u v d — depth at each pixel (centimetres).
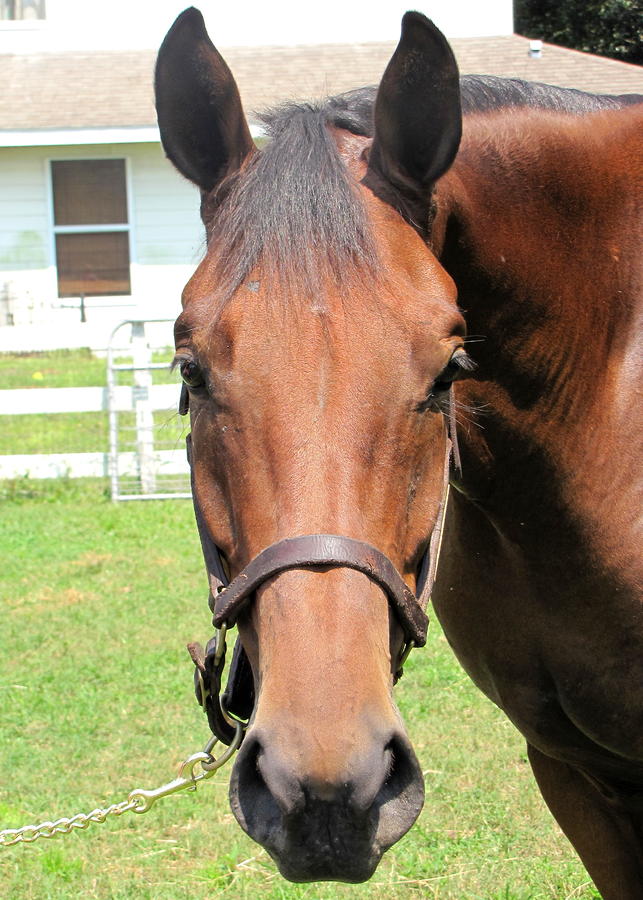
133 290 1678
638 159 263
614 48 2225
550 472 245
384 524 179
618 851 277
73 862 377
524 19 2250
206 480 191
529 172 243
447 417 201
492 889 356
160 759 453
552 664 255
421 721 485
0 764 448
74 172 1652
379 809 171
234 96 212
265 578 174
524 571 253
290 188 189
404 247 195
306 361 179
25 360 1445
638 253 257
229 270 188
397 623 186
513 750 455
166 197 1659
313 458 175
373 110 214
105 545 770
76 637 594
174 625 610
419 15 198
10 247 1662
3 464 923
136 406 890
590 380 248
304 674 165
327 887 362
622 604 244
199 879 370
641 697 247
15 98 1698
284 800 159
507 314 239
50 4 1864
